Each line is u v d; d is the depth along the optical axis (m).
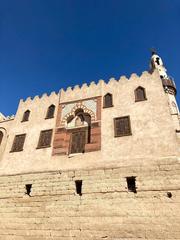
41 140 20.19
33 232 14.80
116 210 14.03
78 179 16.30
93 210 14.47
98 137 18.12
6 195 17.59
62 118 21.00
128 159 16.02
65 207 15.26
